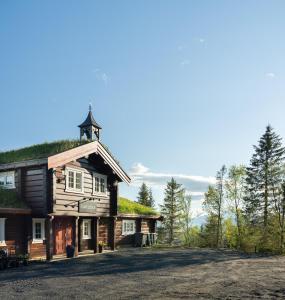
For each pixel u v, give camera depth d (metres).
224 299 10.32
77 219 22.52
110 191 26.62
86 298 10.51
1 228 18.95
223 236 46.53
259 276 14.68
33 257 20.78
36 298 10.55
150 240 32.12
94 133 26.97
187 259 21.14
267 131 49.34
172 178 56.09
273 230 38.34
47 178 20.14
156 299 10.30
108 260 20.11
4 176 21.62
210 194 44.91
